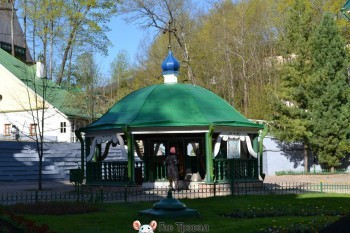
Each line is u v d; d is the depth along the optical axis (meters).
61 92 56.06
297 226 13.66
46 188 30.02
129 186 24.81
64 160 41.50
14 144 38.66
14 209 17.31
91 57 62.78
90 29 61.19
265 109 52.00
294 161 46.66
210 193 23.94
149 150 26.69
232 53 63.56
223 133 25.45
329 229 8.80
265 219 15.61
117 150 47.12
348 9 25.62
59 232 13.05
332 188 27.19
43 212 16.97
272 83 60.56
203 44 63.81
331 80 44.50
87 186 26.31
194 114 25.22
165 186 26.08
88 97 52.59
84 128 27.00
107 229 13.87
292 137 43.81
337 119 43.72
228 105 27.56
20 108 53.00
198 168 26.78
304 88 44.53
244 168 26.34
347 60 44.81
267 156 44.78
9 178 36.91
